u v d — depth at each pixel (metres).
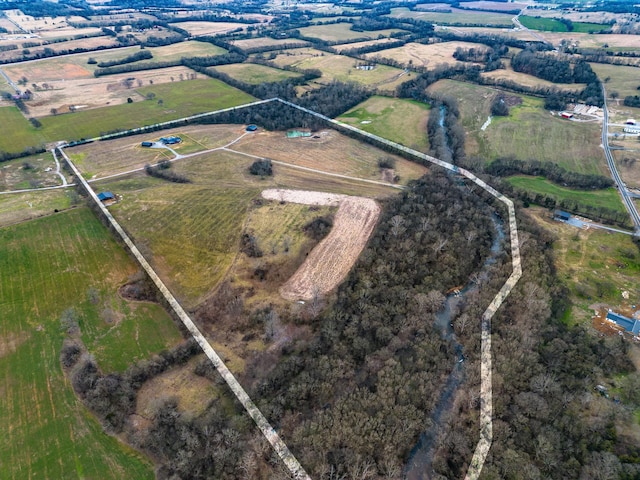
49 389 81.50
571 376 82.94
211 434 73.44
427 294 100.44
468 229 122.00
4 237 118.44
